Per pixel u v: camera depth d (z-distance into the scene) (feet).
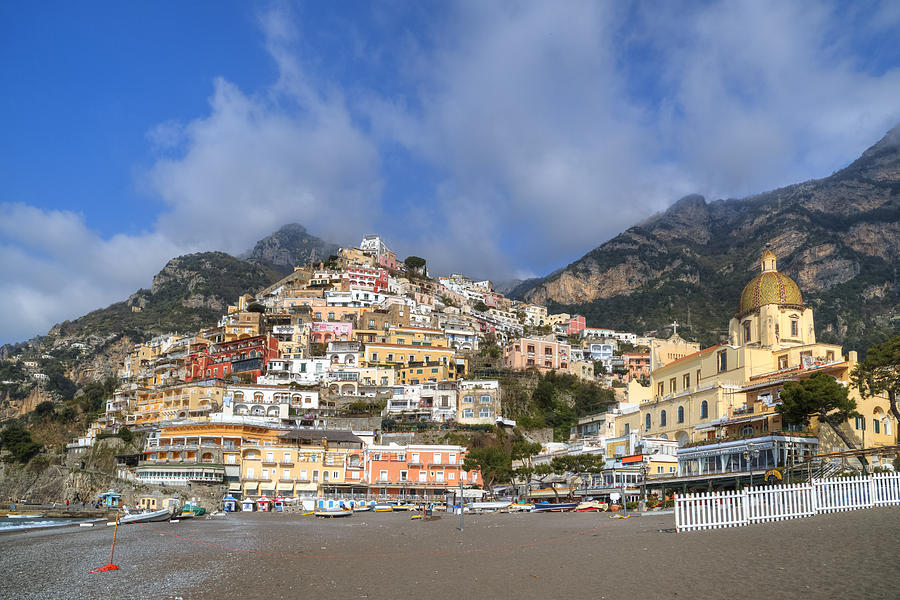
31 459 495.00
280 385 530.27
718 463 254.27
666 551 118.21
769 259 359.87
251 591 107.96
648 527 170.71
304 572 126.11
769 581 88.28
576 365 644.27
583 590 93.40
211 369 595.06
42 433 574.97
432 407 483.51
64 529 252.83
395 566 128.16
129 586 118.62
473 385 485.15
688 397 330.34
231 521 276.82
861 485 146.41
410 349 596.29
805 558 99.45
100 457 466.29
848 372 255.70
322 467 401.08
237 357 584.81
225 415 446.19
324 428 466.29
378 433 460.55
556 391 562.25
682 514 140.67
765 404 280.51
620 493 281.74
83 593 113.39
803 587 83.71
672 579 95.09
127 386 606.14
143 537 209.87
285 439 409.69
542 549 140.56
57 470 466.29
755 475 228.84
